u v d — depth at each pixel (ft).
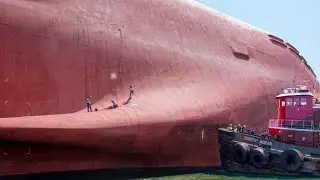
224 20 124.16
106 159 70.33
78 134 65.21
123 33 90.12
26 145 61.21
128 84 85.35
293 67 136.36
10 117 65.41
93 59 81.76
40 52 74.02
